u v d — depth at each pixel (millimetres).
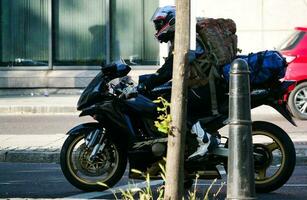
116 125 21578
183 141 14648
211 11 53750
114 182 22203
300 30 42312
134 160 21422
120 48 56656
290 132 36281
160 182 24594
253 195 14266
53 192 23109
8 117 45312
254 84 21562
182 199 14781
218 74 21375
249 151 14266
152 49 56344
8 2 57344
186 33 14289
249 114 14336
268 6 53688
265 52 21828
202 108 21469
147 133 21438
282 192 22734
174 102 14547
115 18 56656
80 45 56750
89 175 22156
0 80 56094
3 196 22453
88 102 21766
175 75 14477
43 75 55969
